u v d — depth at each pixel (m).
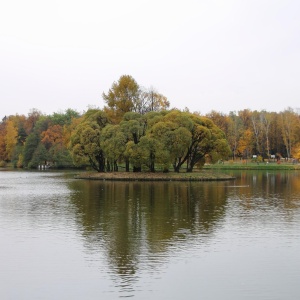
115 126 77.12
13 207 37.72
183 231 26.77
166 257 21.03
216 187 58.16
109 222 29.83
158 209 36.06
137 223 29.42
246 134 131.25
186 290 16.86
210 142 77.75
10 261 20.48
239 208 36.78
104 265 19.81
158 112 80.31
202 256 21.22
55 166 128.62
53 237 25.28
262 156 136.62
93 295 16.38
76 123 123.00
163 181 70.62
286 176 84.62
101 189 55.06
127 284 17.47
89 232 26.53
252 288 17.09
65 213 33.97
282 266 19.73
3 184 65.38
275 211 35.03
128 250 22.28
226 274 18.64
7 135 144.75
